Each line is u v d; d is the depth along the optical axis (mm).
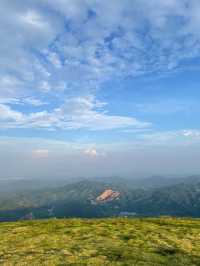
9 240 33281
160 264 23719
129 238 32688
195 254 27078
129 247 28688
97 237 33219
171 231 36406
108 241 31266
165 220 44531
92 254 26328
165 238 32750
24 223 44562
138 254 26328
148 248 28562
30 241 32219
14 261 24625
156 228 38188
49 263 23766
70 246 29297
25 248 29219
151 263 23844
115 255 26000
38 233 36438
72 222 43656
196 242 31438
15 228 40469
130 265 23203
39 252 27453
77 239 32500
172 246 29594
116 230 37000
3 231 38688
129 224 41219
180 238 32906
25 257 25797
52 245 30016
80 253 26688
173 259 25219
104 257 25344
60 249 28297
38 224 42969
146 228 38188
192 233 35469
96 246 29062
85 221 44375
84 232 36031
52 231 37312
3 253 27703
